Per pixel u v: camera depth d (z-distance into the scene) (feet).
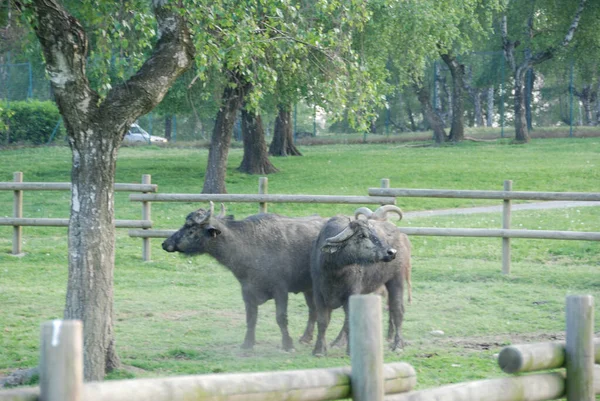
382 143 153.58
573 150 122.93
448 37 94.58
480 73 176.35
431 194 49.73
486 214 71.97
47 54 26.55
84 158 27.45
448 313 39.19
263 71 34.68
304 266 33.86
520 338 34.53
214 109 85.61
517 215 70.85
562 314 38.83
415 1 83.05
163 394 13.41
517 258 54.34
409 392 16.61
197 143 147.43
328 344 34.40
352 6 36.06
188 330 35.88
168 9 28.19
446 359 30.25
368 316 15.62
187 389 13.69
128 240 59.93
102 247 27.71
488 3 115.55
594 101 209.77
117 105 27.32
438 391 16.76
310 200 50.90
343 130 211.20
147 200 52.90
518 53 162.91
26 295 42.60
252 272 33.17
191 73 78.79
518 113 139.95
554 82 193.67
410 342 33.86
